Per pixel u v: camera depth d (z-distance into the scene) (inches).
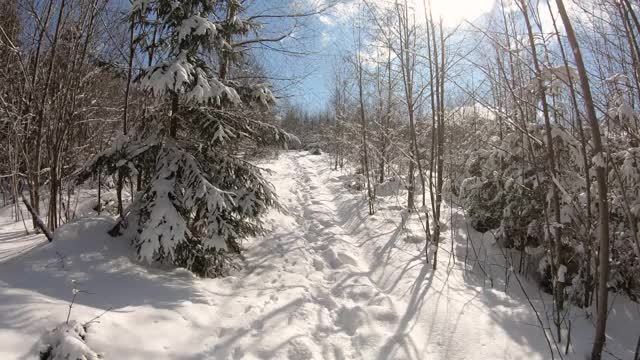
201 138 166.1
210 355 102.7
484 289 161.0
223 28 162.4
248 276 165.9
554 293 137.8
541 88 130.8
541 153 171.0
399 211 298.8
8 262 129.1
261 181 173.9
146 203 148.4
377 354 114.3
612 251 155.7
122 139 152.3
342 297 157.3
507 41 157.5
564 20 102.0
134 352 94.5
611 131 150.9
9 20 198.1
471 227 245.6
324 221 280.8
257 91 169.9
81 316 98.7
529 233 181.0
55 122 177.9
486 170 227.3
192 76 140.6
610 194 149.0
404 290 160.7
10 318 91.4
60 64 180.7
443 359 115.0
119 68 175.9
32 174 187.0
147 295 123.0
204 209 149.6
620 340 131.2
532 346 119.5
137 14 159.9
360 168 491.5
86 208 244.1
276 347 110.4
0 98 173.3
